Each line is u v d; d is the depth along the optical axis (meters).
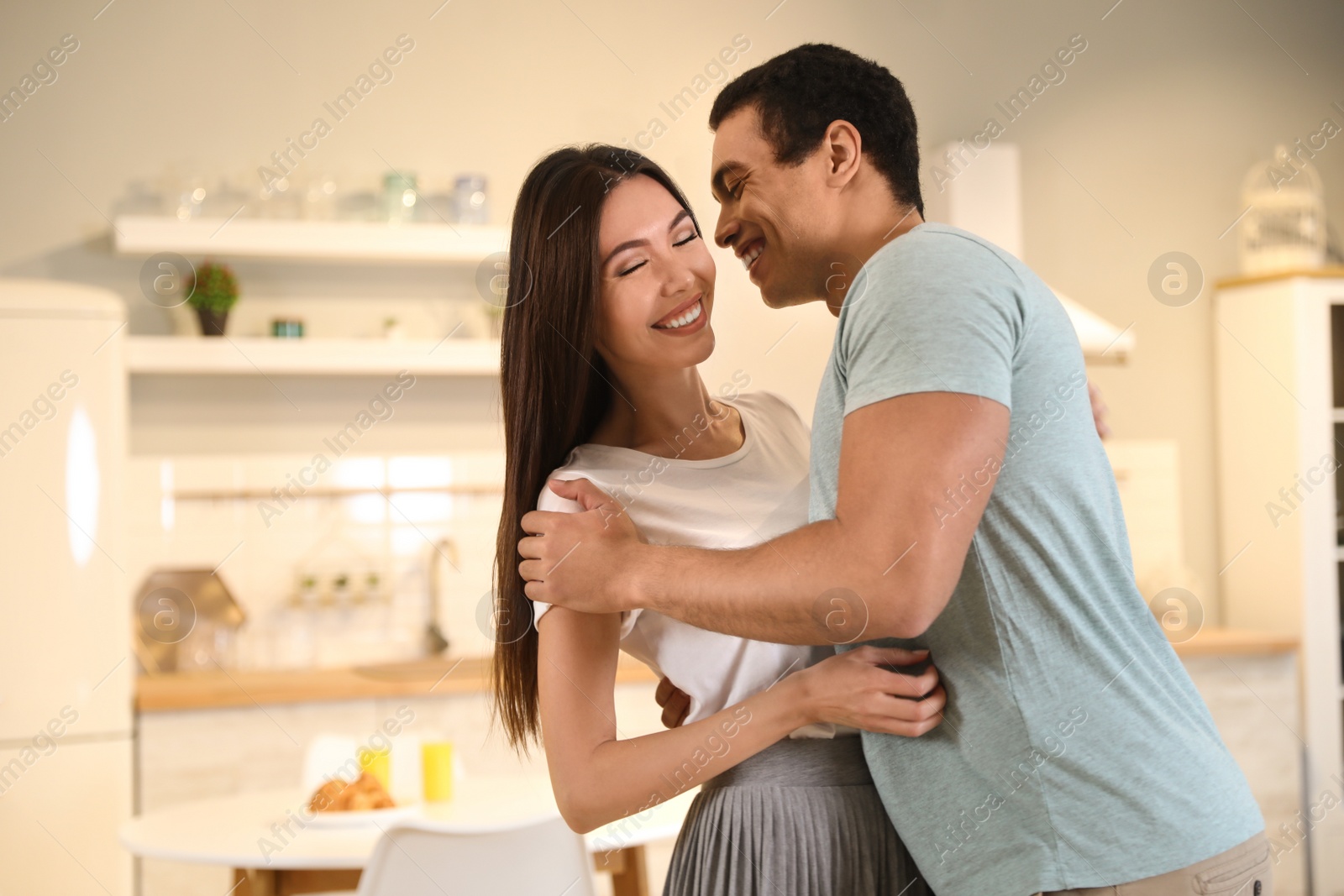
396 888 1.86
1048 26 4.15
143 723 3.20
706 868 1.15
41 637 3.21
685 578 0.98
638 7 3.93
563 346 1.21
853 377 0.94
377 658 3.74
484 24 3.85
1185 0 4.27
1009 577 0.97
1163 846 0.95
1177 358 4.15
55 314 3.29
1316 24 4.37
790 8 4.01
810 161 1.15
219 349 3.55
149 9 3.67
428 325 3.80
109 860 3.17
